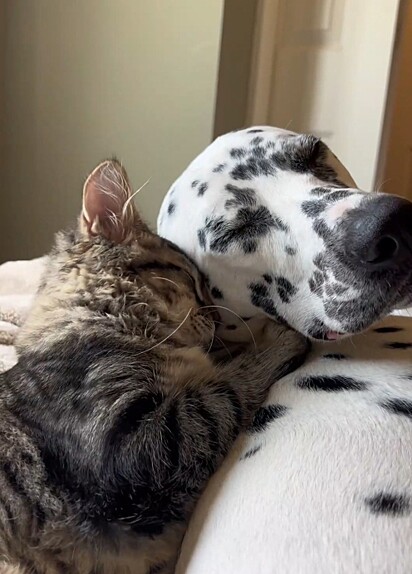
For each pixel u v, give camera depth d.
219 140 0.41
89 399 0.34
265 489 0.27
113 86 0.83
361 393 0.30
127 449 0.33
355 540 0.25
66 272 0.41
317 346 0.37
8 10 0.85
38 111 0.87
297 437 0.29
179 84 0.80
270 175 0.38
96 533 0.33
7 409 0.37
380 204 0.31
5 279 0.64
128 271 0.40
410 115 1.22
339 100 0.82
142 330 0.38
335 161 0.40
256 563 0.25
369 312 0.32
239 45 0.82
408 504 0.25
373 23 0.78
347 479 0.26
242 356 0.38
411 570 0.23
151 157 0.84
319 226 0.34
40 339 0.39
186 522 0.33
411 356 0.33
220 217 0.38
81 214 0.42
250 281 0.38
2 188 0.91
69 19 0.83
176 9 0.78
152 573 0.33
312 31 0.82
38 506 0.34
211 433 0.33
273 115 0.87
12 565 0.33
